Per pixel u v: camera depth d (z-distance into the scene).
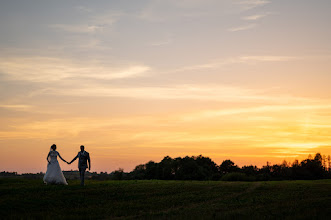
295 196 27.22
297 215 18.64
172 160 98.75
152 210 21.61
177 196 26.67
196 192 29.09
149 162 99.75
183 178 93.31
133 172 97.62
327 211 19.75
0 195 23.95
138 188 29.80
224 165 108.06
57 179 29.62
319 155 108.94
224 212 20.47
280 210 20.81
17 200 22.20
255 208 21.73
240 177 59.09
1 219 18.23
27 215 19.08
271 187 33.44
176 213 20.36
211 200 25.66
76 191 26.56
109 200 24.28
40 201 22.53
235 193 29.34
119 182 36.28
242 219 18.06
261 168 109.88
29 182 33.06
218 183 37.25
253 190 31.28
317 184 37.00
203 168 98.81
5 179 35.12
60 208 21.38
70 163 29.80
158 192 28.16
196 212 20.62
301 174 105.06
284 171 107.75
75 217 18.84
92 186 29.59
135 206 22.44
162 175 95.06
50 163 29.84
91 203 23.16
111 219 18.88
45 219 18.30
